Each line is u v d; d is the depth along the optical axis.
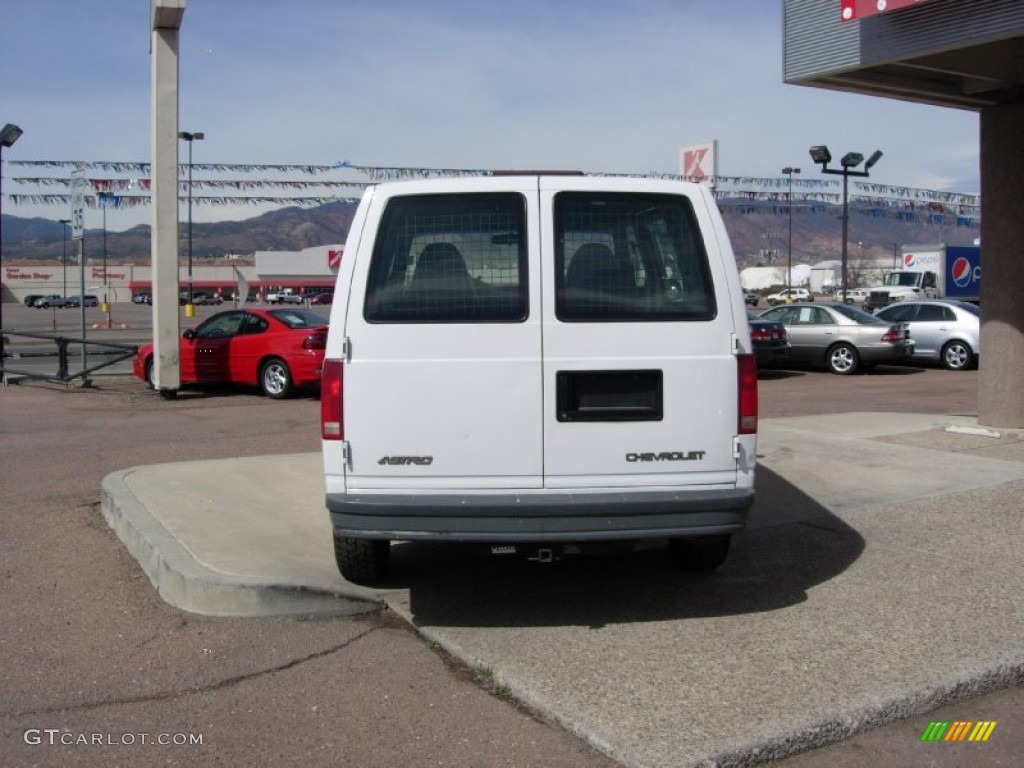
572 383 4.61
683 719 3.85
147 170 18.34
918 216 28.17
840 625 4.88
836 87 9.62
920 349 20.88
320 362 14.38
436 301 4.61
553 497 4.55
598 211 4.68
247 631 4.95
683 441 4.65
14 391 15.61
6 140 17.33
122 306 81.31
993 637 4.68
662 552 6.26
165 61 14.02
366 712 4.06
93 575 5.84
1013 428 9.90
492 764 3.61
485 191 4.67
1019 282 9.72
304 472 8.22
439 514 4.54
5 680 4.39
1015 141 9.59
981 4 7.74
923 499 7.38
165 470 8.21
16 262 97.25
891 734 3.91
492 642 4.71
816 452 9.09
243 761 3.66
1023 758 3.71
